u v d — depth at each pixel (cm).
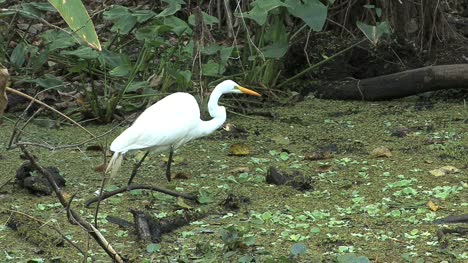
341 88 1443
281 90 1460
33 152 1150
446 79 1358
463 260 773
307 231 859
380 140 1204
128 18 1248
